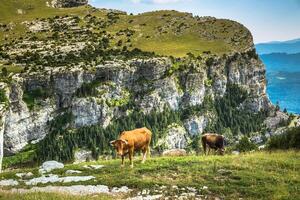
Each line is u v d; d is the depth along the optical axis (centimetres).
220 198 2592
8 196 2491
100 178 3089
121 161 3716
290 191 2620
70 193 2672
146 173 3166
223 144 4700
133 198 2625
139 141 3403
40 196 2461
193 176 3023
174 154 5203
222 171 3105
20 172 3597
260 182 2827
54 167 3712
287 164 3297
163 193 2709
